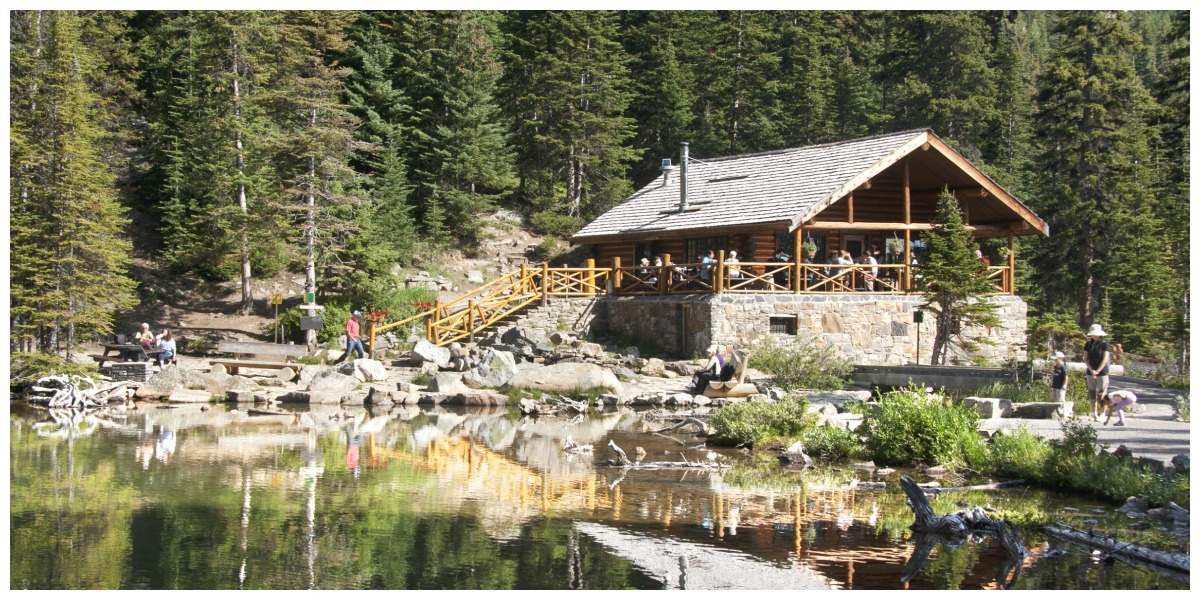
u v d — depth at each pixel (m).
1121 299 40.75
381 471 14.20
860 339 29.34
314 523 11.09
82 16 40.34
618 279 33.12
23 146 24.02
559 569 9.34
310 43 44.25
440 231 43.41
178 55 43.09
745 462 15.38
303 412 21.73
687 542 10.35
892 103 57.53
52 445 16.14
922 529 10.87
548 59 47.78
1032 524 11.13
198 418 20.25
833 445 15.93
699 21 55.84
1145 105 40.81
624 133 51.62
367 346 31.08
